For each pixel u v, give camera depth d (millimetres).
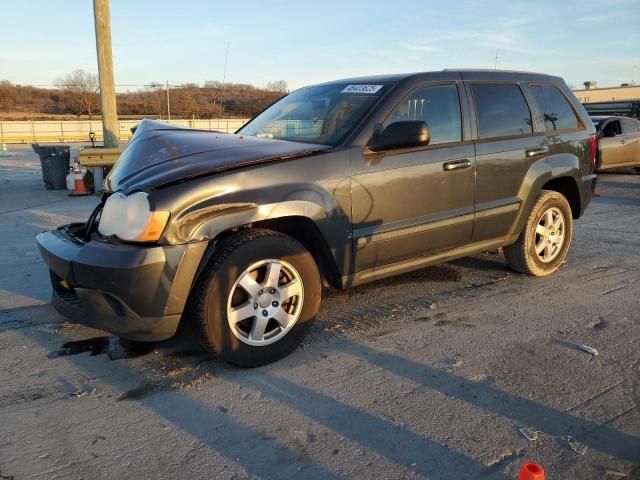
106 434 2889
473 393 3279
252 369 3607
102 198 3914
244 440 2832
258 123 4875
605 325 4297
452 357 3754
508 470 2586
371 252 4078
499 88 4992
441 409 3107
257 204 3441
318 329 4238
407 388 3342
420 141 3840
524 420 2994
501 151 4812
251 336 3566
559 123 5523
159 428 2943
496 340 4027
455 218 4527
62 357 3801
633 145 14227
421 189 4266
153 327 3291
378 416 3041
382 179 4023
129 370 3602
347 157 3871
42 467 2621
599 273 5676
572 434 2867
